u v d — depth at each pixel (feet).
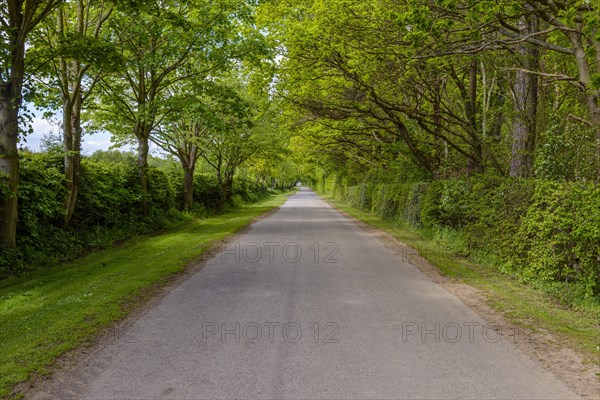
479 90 66.80
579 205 23.41
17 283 31.63
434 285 27.53
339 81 61.62
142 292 25.44
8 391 12.87
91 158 62.03
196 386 13.28
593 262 22.53
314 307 22.21
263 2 62.18
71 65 53.06
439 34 31.96
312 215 97.04
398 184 75.97
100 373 14.21
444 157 71.26
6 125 35.55
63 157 47.44
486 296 24.64
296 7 59.47
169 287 26.94
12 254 35.09
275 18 63.05
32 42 45.09
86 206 50.01
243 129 103.81
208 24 61.52
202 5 60.49
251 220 81.76
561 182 28.86
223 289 26.32
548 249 25.49
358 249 43.68
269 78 67.77
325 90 66.23
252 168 173.99
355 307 22.25
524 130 45.93
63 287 28.55
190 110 60.44
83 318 20.01
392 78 53.57
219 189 111.04
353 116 67.72
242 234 57.77
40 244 40.29
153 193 70.44
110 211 54.70
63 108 47.80
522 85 45.96
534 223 26.81
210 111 61.36
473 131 55.01
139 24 55.52
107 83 63.26
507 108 48.16
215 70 68.03
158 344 16.88
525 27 43.55
